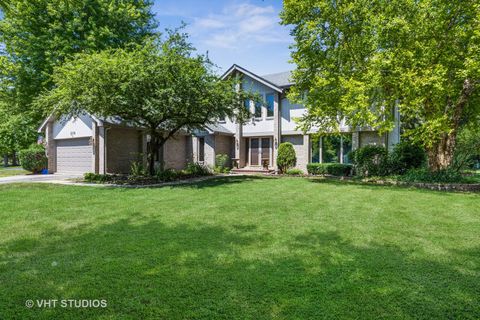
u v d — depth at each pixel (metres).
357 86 10.67
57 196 8.77
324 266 3.58
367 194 9.23
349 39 12.12
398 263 3.68
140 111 12.20
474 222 5.71
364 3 11.23
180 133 19.22
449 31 10.21
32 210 6.82
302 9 11.95
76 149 16.27
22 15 18.28
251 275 3.32
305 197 8.67
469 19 10.13
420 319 2.52
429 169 12.16
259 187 10.98
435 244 4.41
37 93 20.69
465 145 14.14
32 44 19.19
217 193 9.47
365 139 15.70
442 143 11.90
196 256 3.91
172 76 11.31
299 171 16.62
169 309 2.66
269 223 5.64
